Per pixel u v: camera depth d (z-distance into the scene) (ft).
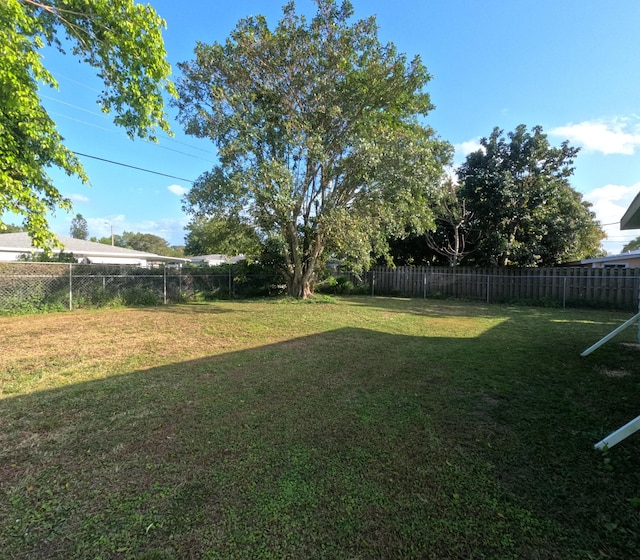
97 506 6.26
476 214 51.34
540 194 45.80
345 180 39.06
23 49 16.20
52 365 15.21
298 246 45.47
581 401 11.25
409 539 5.56
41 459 7.78
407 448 8.33
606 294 39.29
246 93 34.40
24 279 31.99
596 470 7.46
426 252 63.72
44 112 19.97
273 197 32.40
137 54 17.76
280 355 17.12
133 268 39.83
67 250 58.08
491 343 19.86
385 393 11.93
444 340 20.75
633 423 8.04
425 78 37.60
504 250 48.24
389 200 37.42
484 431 9.21
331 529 5.76
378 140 35.42
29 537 5.51
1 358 16.34
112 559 5.13
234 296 49.37
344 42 35.47
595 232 63.52
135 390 12.16
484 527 5.82
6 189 19.03
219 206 35.32
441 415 10.18
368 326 25.80
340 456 7.96
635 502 6.40
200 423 9.61
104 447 8.30
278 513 6.12
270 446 8.39
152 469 7.41
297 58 35.45
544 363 15.58
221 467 7.50
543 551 5.34
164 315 31.19
